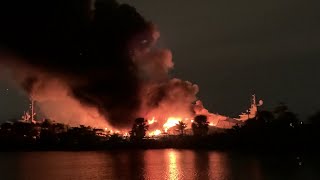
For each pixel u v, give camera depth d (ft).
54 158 497.05
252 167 345.10
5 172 366.84
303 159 389.80
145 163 416.67
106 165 407.44
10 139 623.77
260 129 525.75
